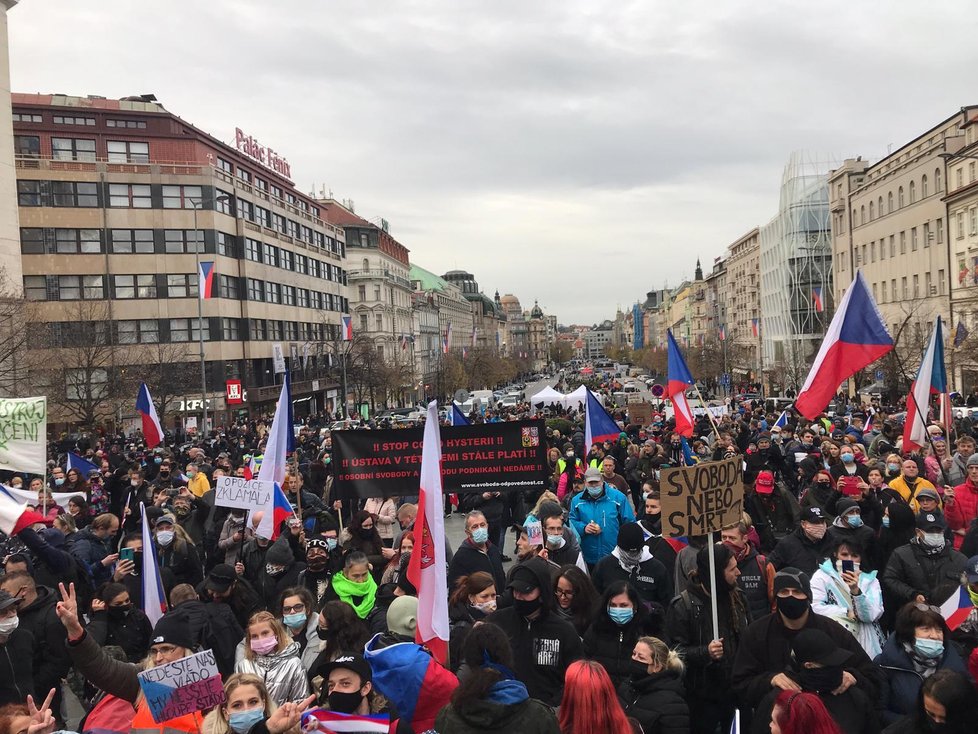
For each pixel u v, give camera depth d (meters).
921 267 59.31
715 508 6.56
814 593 7.16
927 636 5.70
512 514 13.77
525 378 199.38
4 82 44.47
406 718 5.12
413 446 11.19
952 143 54.72
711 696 6.26
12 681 6.61
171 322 58.38
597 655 6.25
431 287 156.75
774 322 97.69
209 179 59.19
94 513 16.55
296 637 7.20
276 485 10.19
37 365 37.12
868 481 12.16
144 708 5.44
